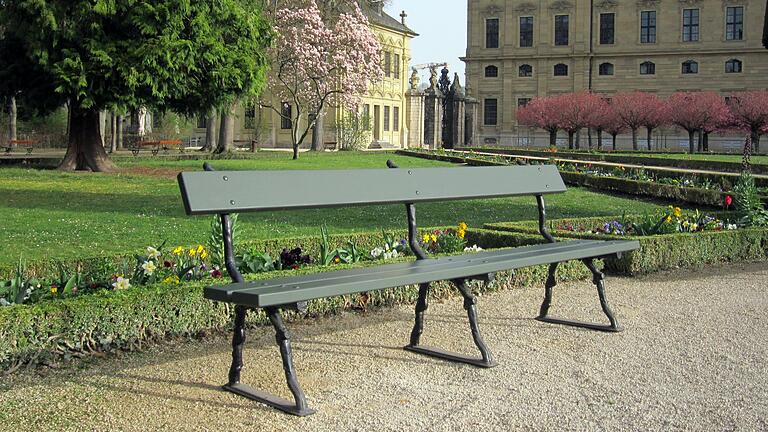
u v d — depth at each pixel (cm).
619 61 6725
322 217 1530
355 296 730
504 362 579
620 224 1109
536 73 6944
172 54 2417
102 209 1562
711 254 1023
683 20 6550
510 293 820
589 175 2452
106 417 458
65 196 1800
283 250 778
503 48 6994
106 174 2462
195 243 1120
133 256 759
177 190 1989
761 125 5128
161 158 3331
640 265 943
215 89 2614
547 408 478
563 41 6856
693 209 1947
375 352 604
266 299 455
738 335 661
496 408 477
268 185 561
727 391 512
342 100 4453
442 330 672
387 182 646
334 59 4197
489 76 7088
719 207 1956
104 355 580
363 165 3272
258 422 453
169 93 2536
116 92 2445
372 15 5712
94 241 1134
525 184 765
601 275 688
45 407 475
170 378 535
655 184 2164
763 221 1211
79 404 481
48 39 2398
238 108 5609
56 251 1039
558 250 677
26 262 721
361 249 817
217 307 637
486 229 1075
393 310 741
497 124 7088
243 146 5456
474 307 577
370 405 483
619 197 2202
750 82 6406
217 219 737
